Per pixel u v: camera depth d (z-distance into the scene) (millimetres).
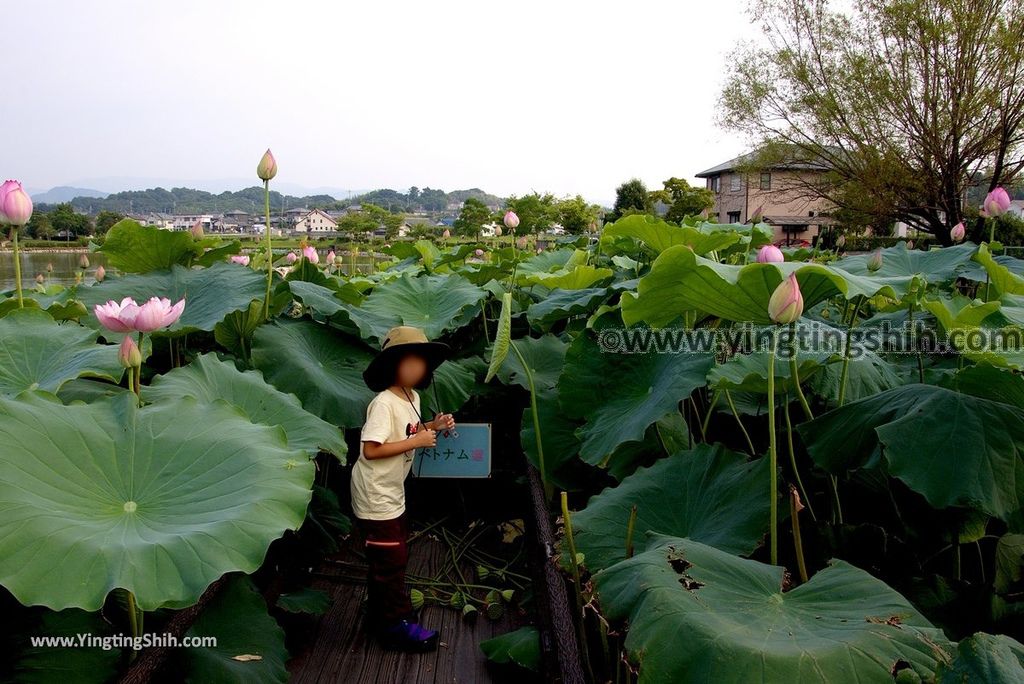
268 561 2750
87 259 6816
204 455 1799
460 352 4215
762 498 1966
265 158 3215
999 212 3691
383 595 2449
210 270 3482
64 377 2211
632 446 2633
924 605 1880
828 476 2393
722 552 1628
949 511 2059
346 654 2434
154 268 3721
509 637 2393
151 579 1420
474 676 2314
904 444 1852
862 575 1519
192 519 1621
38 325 2559
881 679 1194
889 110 16562
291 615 2646
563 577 2277
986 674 1076
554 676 2049
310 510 2945
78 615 1841
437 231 23203
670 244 3518
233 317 3289
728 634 1295
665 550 1602
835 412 2152
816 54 17109
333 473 3658
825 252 6547
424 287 4035
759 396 2904
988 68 15211
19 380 2324
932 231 17453
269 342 3012
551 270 4977
